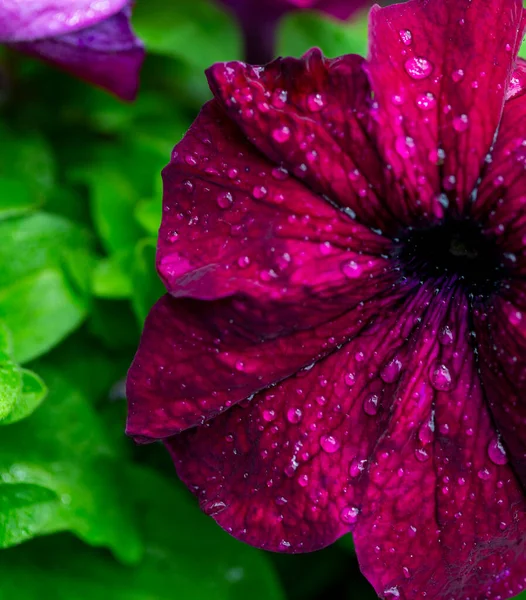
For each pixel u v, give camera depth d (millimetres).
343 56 182
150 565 208
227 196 184
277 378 185
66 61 212
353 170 184
